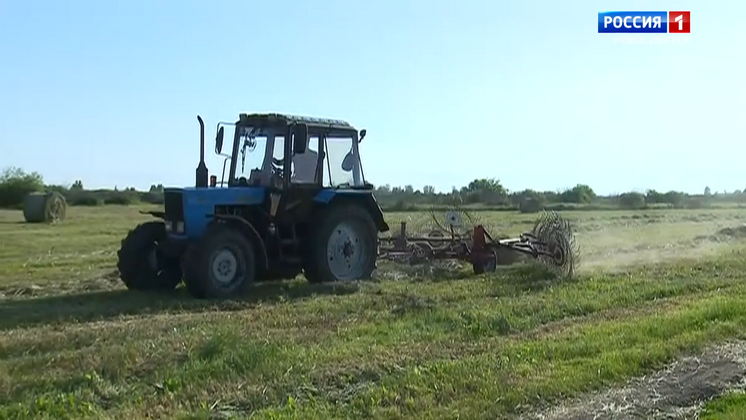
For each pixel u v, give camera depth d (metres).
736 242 21.05
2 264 15.95
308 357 7.28
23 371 6.72
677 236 23.23
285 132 12.14
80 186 50.84
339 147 12.90
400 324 9.00
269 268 12.16
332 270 12.62
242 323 8.97
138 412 5.86
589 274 13.75
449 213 17.16
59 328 8.69
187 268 10.98
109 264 16.09
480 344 8.13
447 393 6.39
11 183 46.41
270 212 12.07
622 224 28.92
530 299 10.76
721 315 9.41
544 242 14.05
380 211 13.45
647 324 8.88
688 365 7.44
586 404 6.33
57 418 5.73
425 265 14.67
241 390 6.38
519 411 6.13
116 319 9.43
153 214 12.10
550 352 7.71
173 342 7.69
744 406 6.23
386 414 5.88
